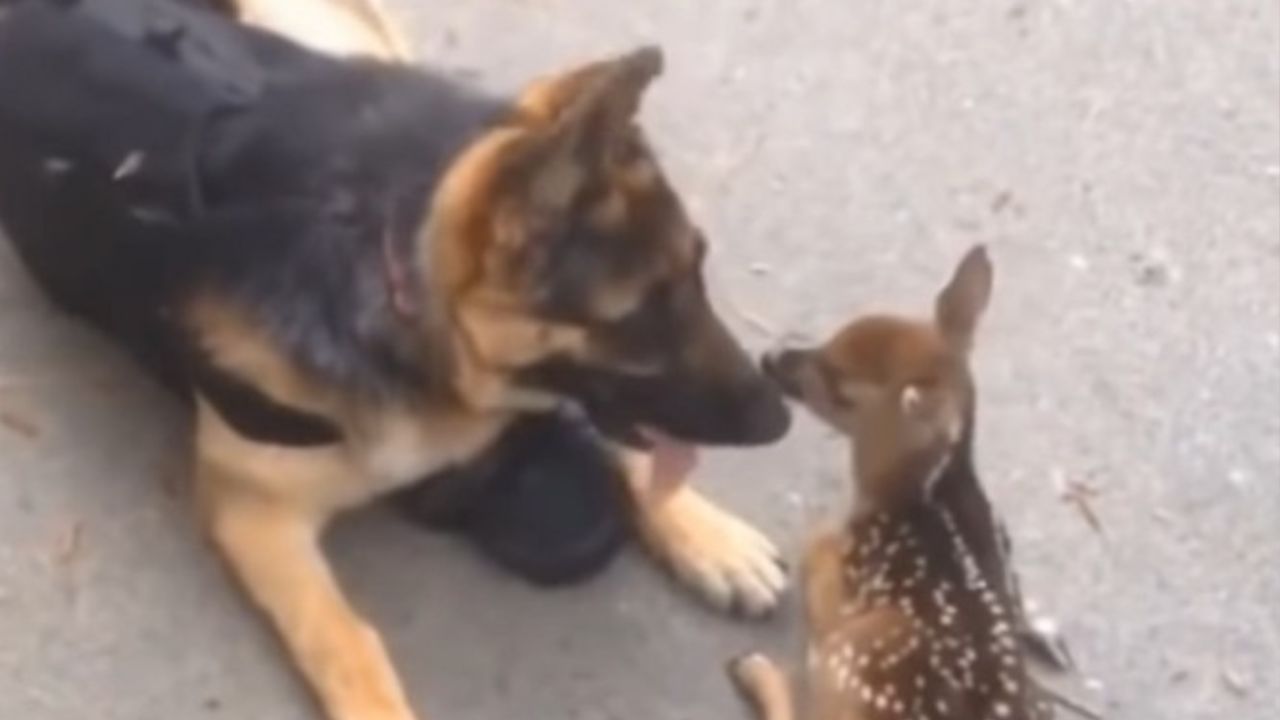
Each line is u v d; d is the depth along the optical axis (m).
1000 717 2.53
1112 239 3.03
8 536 2.76
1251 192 3.07
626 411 2.61
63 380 2.85
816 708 2.64
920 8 3.18
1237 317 2.98
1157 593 2.80
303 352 2.61
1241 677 2.76
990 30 3.17
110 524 2.77
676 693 2.71
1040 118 3.11
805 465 2.84
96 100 2.68
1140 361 2.94
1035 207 3.04
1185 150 3.10
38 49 2.71
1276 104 3.14
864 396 2.61
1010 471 2.86
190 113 2.66
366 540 2.78
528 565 2.74
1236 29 3.20
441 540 2.79
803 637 2.75
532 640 2.73
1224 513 2.85
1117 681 2.74
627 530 2.78
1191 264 3.01
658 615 2.75
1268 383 2.94
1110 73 3.15
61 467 2.80
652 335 2.55
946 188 3.05
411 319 2.57
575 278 2.49
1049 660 2.74
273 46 2.73
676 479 2.67
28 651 2.70
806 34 3.14
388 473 2.68
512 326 2.52
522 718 2.69
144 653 2.71
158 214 2.65
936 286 2.98
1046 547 2.82
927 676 2.55
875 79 3.12
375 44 2.93
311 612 2.67
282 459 2.66
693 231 2.55
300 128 2.64
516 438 2.74
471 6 3.14
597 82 2.41
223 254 2.63
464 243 2.49
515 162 2.43
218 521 2.71
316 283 2.60
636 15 3.14
